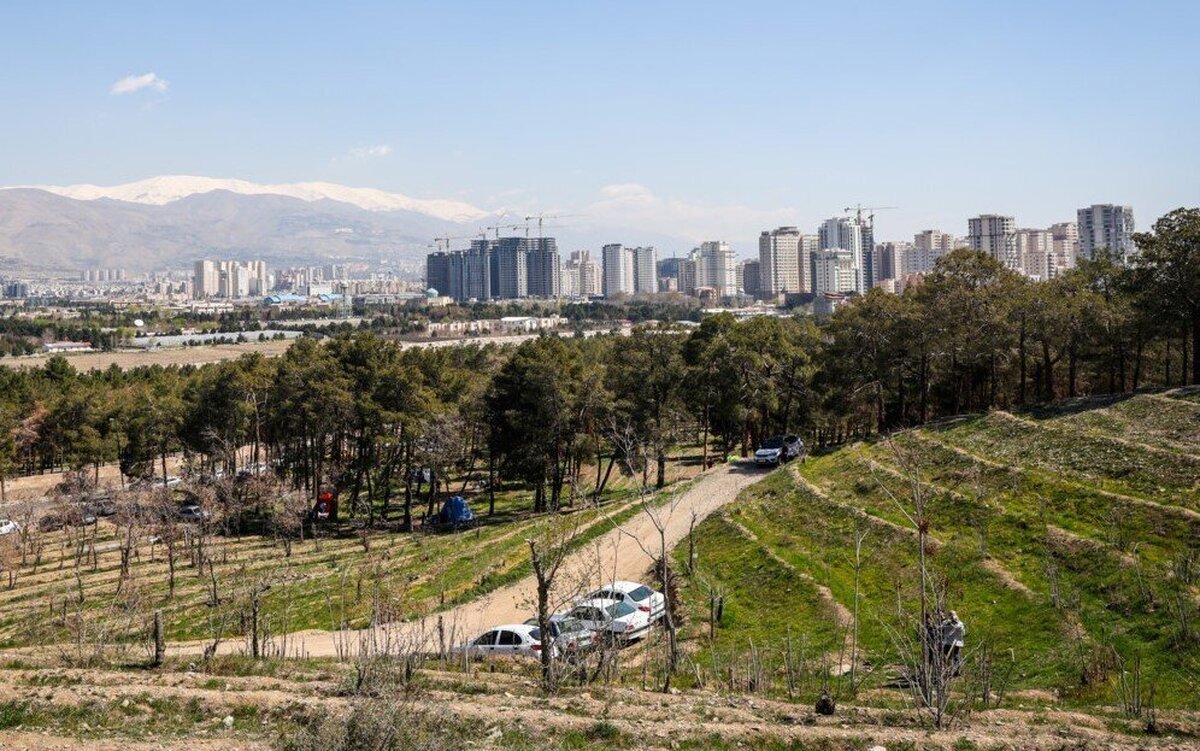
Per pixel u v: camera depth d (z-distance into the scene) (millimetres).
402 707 18266
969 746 18031
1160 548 30859
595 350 114500
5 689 22141
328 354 81312
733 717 20266
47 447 94625
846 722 19734
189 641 37031
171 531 54000
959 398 73000
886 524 40406
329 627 38531
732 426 76562
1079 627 26531
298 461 83875
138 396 89562
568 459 70375
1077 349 63219
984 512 38969
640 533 49219
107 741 19094
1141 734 18766
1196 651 23297
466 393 79062
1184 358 58094
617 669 25234
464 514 70500
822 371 73250
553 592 30938
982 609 29562
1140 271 58312
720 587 37156
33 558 67250
